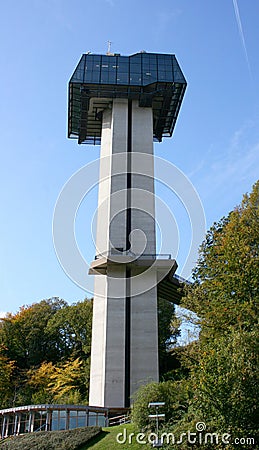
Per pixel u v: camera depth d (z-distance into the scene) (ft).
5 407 154.71
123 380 123.85
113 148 154.40
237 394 57.93
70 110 169.07
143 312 132.16
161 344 169.99
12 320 193.26
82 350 186.60
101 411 105.40
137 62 163.02
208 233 99.91
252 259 77.66
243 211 89.10
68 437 86.89
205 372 60.75
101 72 159.12
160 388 84.28
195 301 89.25
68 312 192.54
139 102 161.99
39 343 189.47
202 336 84.12
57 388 155.22
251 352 60.39
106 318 130.62
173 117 172.24
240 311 74.54
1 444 91.81
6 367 159.84
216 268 85.61
